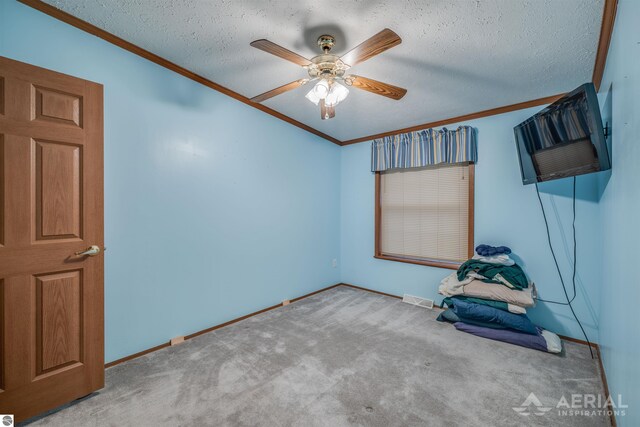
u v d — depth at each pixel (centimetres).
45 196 152
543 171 212
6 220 141
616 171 150
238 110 280
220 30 186
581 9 149
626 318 127
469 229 296
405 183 352
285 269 332
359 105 282
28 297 148
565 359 208
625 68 125
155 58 218
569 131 175
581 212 236
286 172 332
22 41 165
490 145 284
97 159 170
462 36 177
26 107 146
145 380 183
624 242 133
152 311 221
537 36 173
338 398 165
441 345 229
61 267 158
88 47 188
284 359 208
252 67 232
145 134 216
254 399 164
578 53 187
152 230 221
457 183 310
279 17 170
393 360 206
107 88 197
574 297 239
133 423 146
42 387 151
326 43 183
